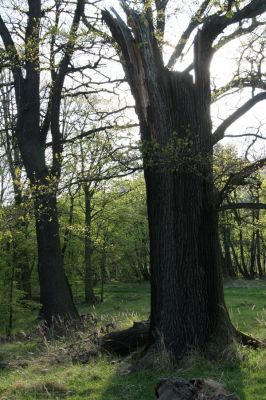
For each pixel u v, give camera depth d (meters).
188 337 9.80
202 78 10.41
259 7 9.90
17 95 20.41
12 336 17.42
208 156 9.66
